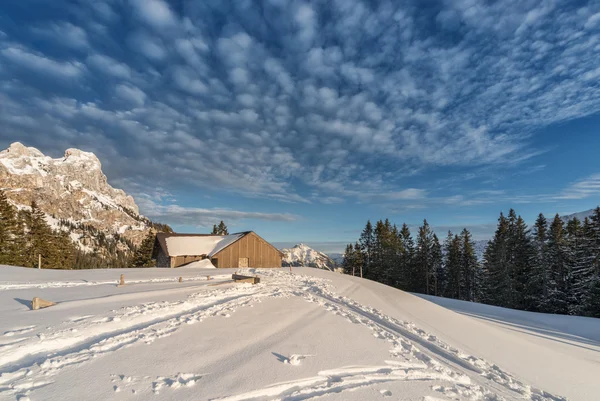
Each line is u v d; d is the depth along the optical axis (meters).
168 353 5.11
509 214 46.78
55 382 3.93
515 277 40.78
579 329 18.73
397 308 13.33
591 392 7.43
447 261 53.69
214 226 83.56
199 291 11.47
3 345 4.74
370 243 61.94
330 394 4.19
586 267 32.97
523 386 6.65
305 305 10.20
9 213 43.09
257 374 4.55
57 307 7.55
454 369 6.43
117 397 3.66
